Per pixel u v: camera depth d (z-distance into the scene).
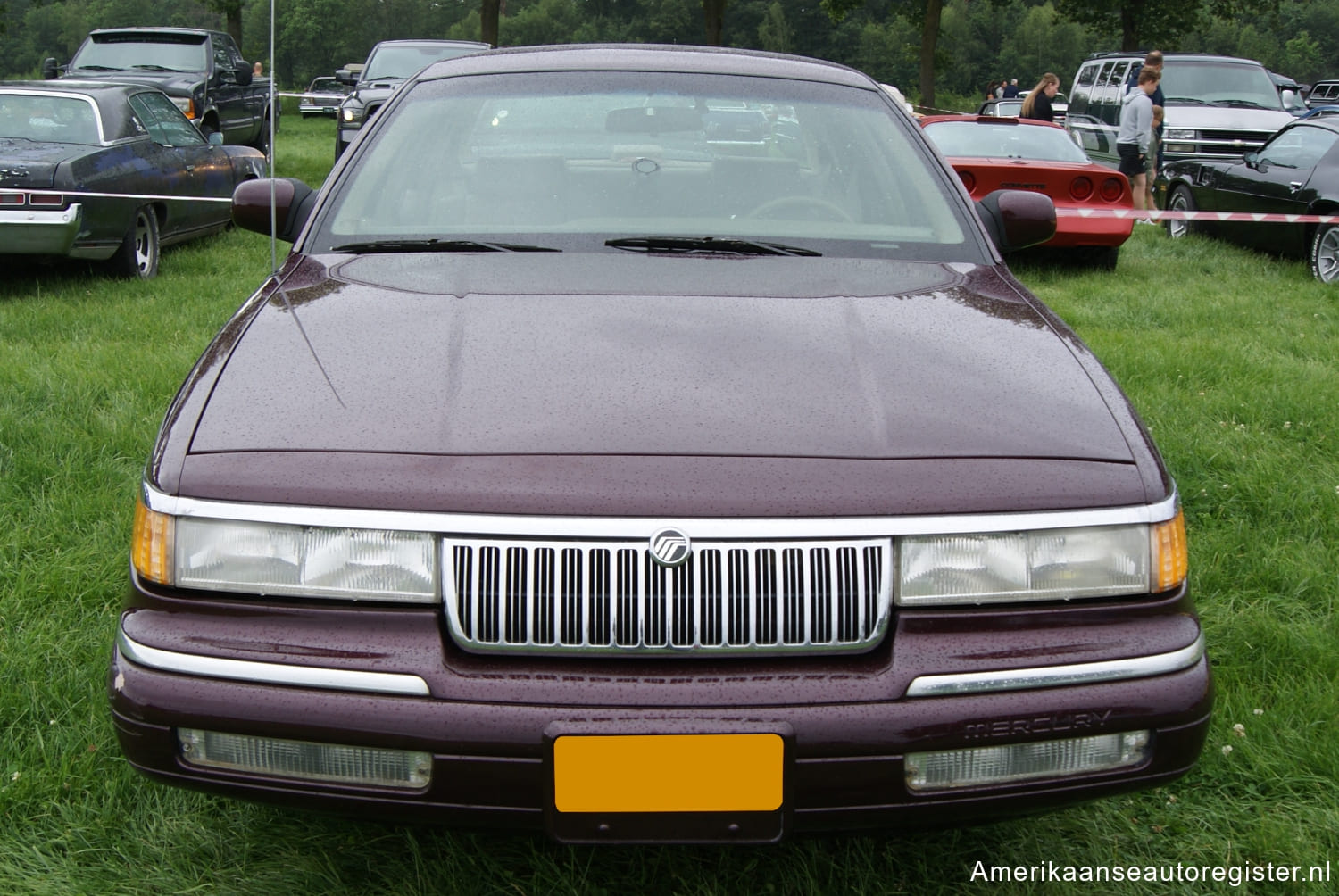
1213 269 9.53
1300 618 3.20
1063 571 1.87
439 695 1.75
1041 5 108.75
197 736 1.80
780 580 1.79
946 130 10.00
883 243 2.80
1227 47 110.56
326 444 1.89
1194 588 3.38
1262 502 3.94
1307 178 9.52
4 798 2.31
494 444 1.87
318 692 1.77
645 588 1.78
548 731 1.73
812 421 1.94
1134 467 1.96
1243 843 2.29
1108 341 6.23
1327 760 2.48
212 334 5.98
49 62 14.95
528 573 1.78
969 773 1.81
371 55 15.44
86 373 4.96
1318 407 4.94
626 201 2.86
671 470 1.83
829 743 1.75
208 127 14.72
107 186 7.34
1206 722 1.89
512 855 2.21
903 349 2.19
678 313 2.30
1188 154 15.15
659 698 1.75
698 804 1.76
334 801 1.79
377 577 1.80
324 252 2.73
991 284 2.63
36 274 7.79
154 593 1.87
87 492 3.81
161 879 2.15
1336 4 116.00
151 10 92.44
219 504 1.84
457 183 2.91
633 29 102.19
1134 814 2.39
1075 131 17.25
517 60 3.32
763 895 2.13
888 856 2.22
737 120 3.08
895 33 100.12
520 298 2.37
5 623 3.00
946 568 1.83
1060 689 1.82
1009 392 2.08
